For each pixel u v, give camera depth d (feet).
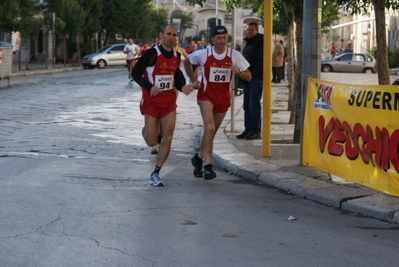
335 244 22.18
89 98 78.28
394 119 27.73
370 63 163.43
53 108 65.72
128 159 38.99
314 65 35.09
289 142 44.55
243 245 21.76
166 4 317.22
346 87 31.22
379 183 28.99
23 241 21.56
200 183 32.53
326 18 121.49
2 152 39.32
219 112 33.01
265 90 37.91
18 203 26.78
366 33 218.59
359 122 30.12
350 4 46.80
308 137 35.19
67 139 45.42
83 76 128.06
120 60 173.68
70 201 27.45
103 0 190.08
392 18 173.27
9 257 19.90
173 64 31.04
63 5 167.22
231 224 24.53
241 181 33.68
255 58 44.93
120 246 21.30
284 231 23.75
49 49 192.13
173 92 31.60
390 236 23.43
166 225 24.07
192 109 69.87
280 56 107.55
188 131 52.80
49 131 49.08
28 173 33.27
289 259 20.31
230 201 28.55
